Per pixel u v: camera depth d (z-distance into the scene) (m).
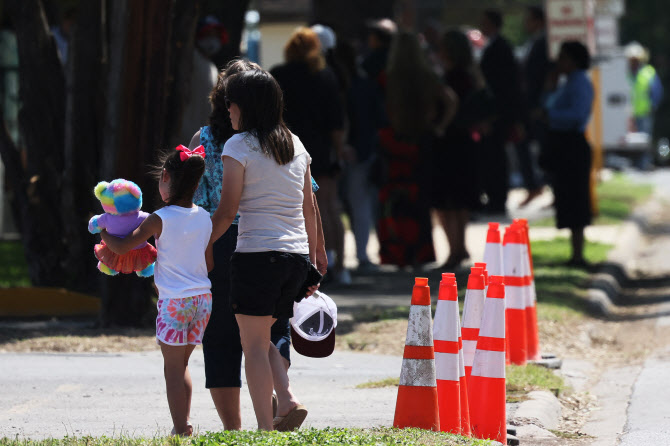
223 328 16.75
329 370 23.81
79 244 31.31
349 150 36.84
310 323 17.06
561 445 18.09
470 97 37.34
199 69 28.83
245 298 15.88
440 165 37.69
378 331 27.45
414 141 37.62
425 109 37.00
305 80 31.98
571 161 37.59
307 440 14.49
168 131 28.22
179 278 15.95
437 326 16.97
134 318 28.06
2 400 20.50
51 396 20.89
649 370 23.97
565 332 28.19
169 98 28.14
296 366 24.25
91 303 30.19
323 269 17.80
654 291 37.00
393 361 24.78
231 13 35.28
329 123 32.47
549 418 19.62
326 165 32.91
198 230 16.08
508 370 22.58
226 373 16.72
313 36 32.12
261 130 16.05
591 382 23.38
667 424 19.09
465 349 18.73
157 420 18.97
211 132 17.25
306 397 21.12
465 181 37.50
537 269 37.47
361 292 34.03
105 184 15.89
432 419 16.34
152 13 26.77
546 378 22.45
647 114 93.94
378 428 16.27
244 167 15.89
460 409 16.98
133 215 16.03
